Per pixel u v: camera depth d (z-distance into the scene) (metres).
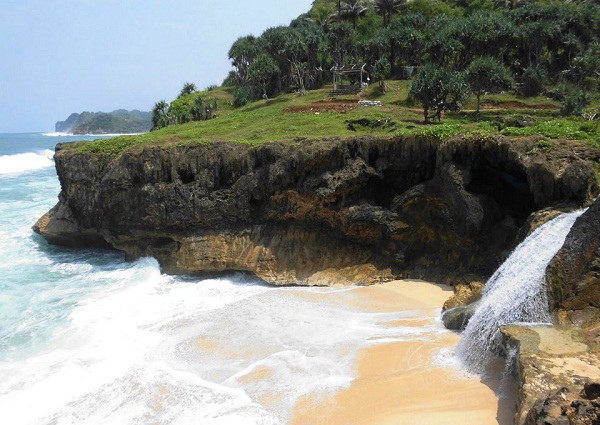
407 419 14.89
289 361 18.80
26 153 91.62
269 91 72.06
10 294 26.80
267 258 28.33
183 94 89.19
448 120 41.16
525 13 62.19
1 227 40.03
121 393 17.20
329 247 28.08
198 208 29.70
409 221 26.25
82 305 25.25
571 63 59.00
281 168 27.88
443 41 53.56
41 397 17.00
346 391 16.64
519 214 24.52
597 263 16.41
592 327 15.86
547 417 11.27
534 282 17.56
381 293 25.03
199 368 18.78
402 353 18.77
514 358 15.55
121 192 31.62
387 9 81.38
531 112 46.22
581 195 20.34
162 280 29.27
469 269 24.52
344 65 66.75
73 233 34.81
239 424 15.23
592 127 26.30
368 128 36.00
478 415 14.80
